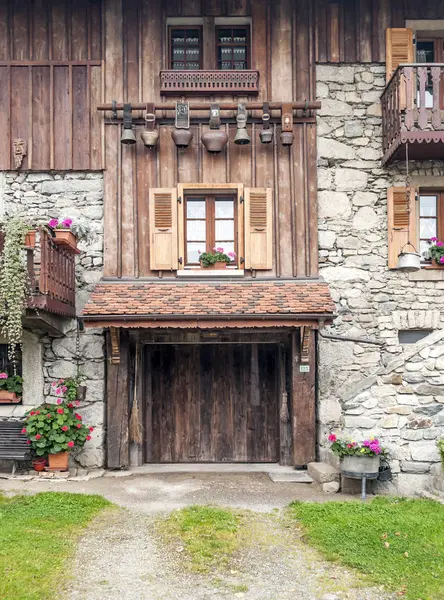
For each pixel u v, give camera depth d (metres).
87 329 9.51
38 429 8.70
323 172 9.73
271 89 9.70
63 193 9.62
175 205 9.52
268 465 9.88
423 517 6.44
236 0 9.75
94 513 6.86
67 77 9.62
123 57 9.68
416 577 5.17
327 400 9.49
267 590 5.04
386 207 9.70
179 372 10.28
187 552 5.75
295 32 9.78
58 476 8.75
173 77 9.59
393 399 7.65
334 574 5.29
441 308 9.57
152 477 8.93
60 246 8.66
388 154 9.37
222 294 9.05
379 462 7.50
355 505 6.92
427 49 10.01
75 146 9.59
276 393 10.26
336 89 9.77
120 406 9.39
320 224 9.68
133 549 5.83
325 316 8.52
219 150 9.40
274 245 9.62
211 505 7.22
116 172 9.60
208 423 10.25
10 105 9.57
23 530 6.14
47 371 9.43
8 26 9.66
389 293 9.61
